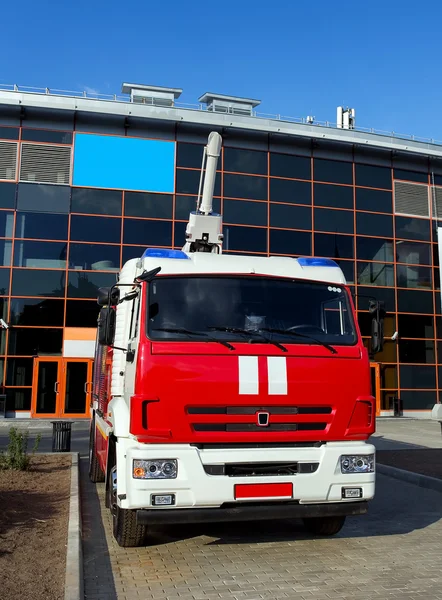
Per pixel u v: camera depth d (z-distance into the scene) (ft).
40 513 23.61
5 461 33.88
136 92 103.30
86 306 85.05
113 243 86.63
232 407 17.78
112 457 21.76
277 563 18.48
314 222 94.12
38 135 86.17
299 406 18.29
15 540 19.40
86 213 86.28
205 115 89.56
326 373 18.72
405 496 30.55
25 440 36.60
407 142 99.76
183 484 16.94
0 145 85.05
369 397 19.16
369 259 96.32
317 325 19.75
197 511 17.04
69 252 85.35
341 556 19.30
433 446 53.16
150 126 89.25
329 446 18.31
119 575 17.30
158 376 17.46
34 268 84.28
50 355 83.61
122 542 19.74
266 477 17.47
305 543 20.80
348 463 18.34
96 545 20.30
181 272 19.27
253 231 91.15
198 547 20.16
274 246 91.71
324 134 93.35
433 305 99.45
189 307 18.81
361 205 96.99
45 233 85.05
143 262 19.90
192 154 90.53
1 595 14.53
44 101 85.20
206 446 17.60
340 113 114.21
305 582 16.76
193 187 89.97
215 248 29.25
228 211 90.58
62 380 83.46
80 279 85.30
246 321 18.98
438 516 25.72
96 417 29.84
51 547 18.89
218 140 31.01
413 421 87.30
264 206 92.17
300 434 18.12
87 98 86.22
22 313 83.46
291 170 94.12
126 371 19.57
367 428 18.92
